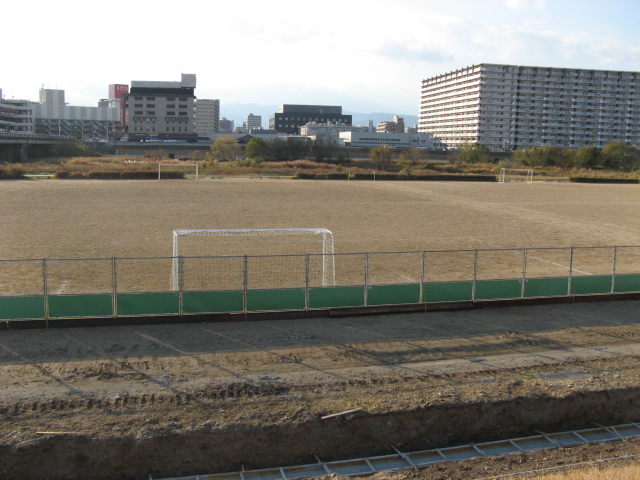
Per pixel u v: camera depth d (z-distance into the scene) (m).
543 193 89.81
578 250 43.38
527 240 47.75
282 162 143.62
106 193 76.06
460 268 36.88
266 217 58.03
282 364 21.69
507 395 19.27
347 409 18.16
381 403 18.56
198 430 16.83
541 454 17.56
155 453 16.50
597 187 103.88
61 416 17.44
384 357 22.56
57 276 32.84
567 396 19.44
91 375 20.30
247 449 17.02
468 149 174.88
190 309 25.86
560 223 57.84
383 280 33.22
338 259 38.38
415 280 33.44
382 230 51.53
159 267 35.28
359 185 98.38
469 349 23.56
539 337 25.02
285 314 26.72
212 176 112.25
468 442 18.47
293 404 18.50
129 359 21.80
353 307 27.31
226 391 19.22
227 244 43.19
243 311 26.34
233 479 16.31
